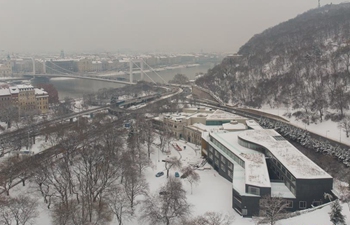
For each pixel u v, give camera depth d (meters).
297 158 199.88
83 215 160.50
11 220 161.38
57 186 191.00
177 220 164.62
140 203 181.12
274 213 155.75
